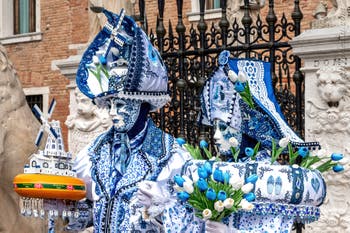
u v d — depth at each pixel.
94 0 11.45
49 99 23.78
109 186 5.82
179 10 9.43
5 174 7.43
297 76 8.71
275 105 5.63
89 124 10.30
